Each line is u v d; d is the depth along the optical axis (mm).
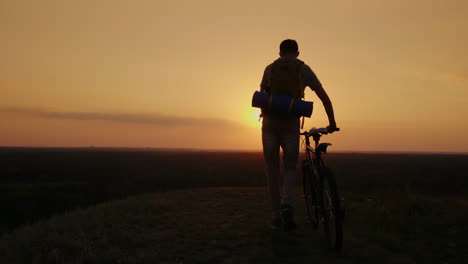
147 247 2986
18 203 24594
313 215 3502
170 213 4426
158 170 58281
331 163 83562
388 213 4398
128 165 75750
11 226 17594
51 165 75875
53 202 25469
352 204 5074
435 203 5047
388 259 2750
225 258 2727
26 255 2848
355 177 40656
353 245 3070
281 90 3135
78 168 65750
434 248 3109
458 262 2770
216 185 34469
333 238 2857
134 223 3861
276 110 3123
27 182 43281
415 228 3770
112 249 2848
